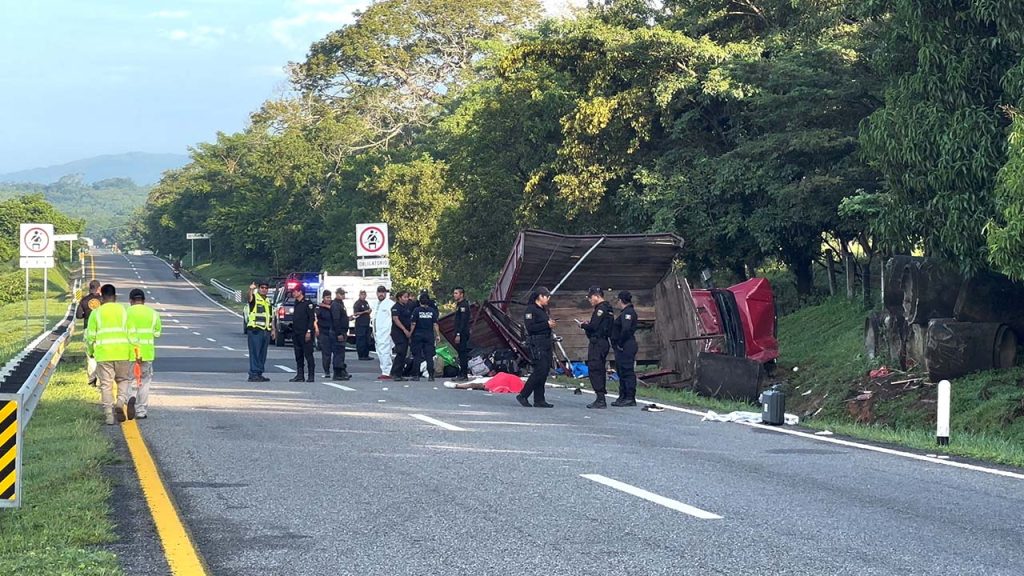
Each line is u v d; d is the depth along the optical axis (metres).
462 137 50.12
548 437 13.60
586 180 38.59
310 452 12.05
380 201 67.12
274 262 114.38
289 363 30.39
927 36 19.91
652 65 37.88
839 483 10.22
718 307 27.36
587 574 6.69
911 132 20.11
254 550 7.33
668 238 24.61
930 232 20.67
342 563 6.97
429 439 13.27
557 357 25.38
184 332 52.09
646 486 9.93
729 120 38.44
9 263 130.62
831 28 34.12
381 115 108.44
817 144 31.94
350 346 42.47
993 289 22.36
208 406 17.19
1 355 28.53
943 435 13.41
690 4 41.25
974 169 19.25
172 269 153.12
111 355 14.75
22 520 7.89
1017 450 12.96
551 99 42.75
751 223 34.50
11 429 7.50
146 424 14.66
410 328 24.16
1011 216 17.16
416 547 7.43
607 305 18.14
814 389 27.03
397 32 105.75
